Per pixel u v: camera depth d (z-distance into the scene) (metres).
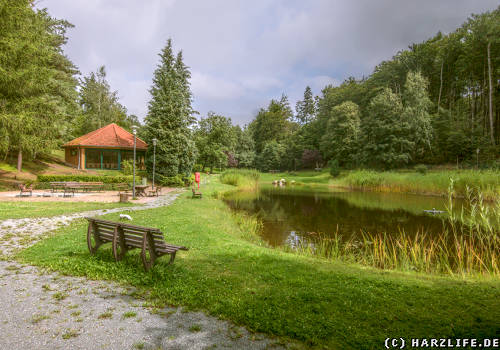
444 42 48.12
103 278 4.50
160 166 28.70
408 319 3.46
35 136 20.17
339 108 54.91
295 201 21.44
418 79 41.84
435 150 41.72
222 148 51.38
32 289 4.05
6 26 18.19
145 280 4.37
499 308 3.80
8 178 22.95
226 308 3.57
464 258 7.80
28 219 9.42
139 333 2.97
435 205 18.92
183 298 3.84
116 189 22.45
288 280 4.71
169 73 29.47
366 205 19.31
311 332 3.07
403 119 42.34
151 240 4.73
